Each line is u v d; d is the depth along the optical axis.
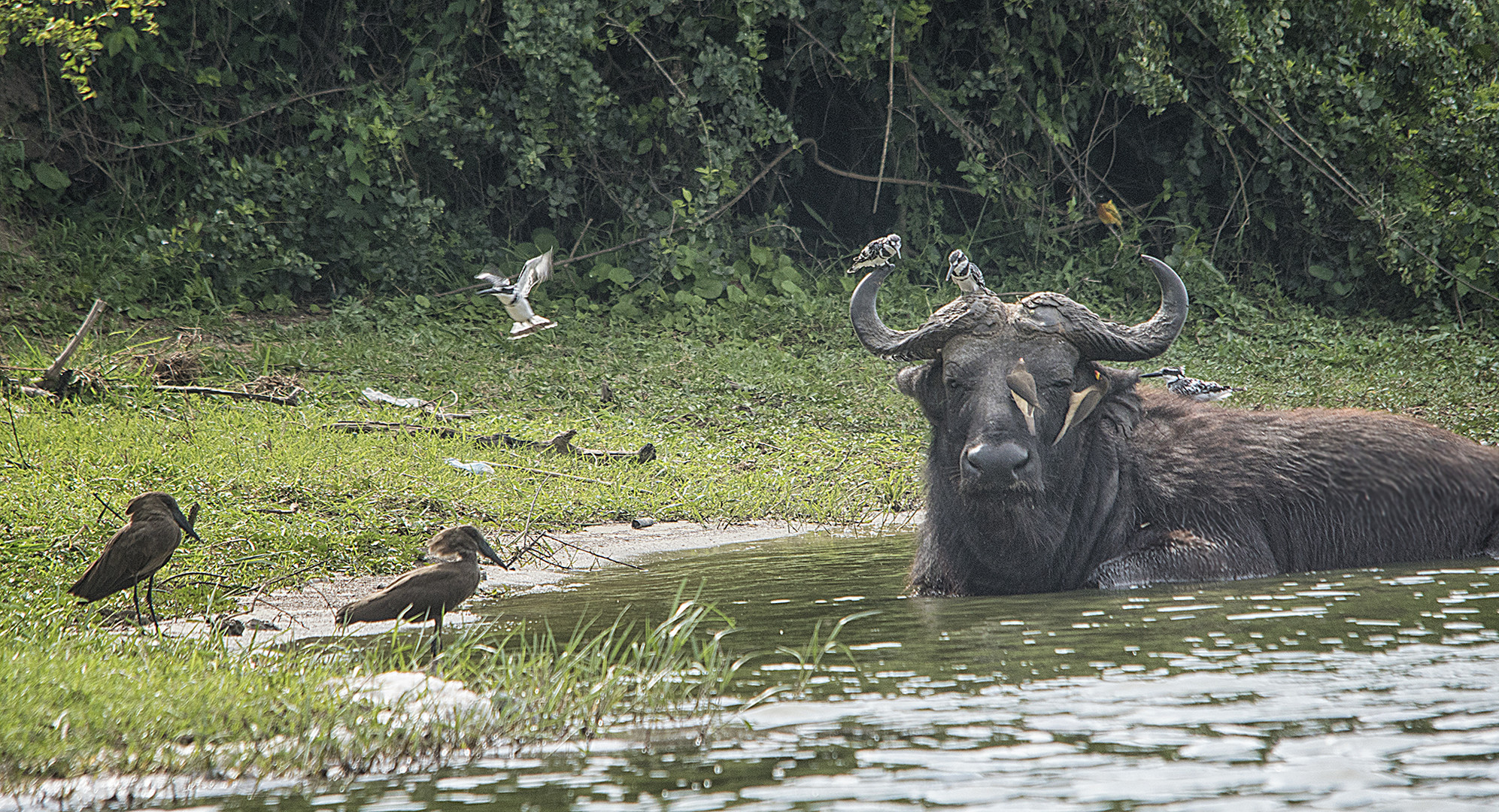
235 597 26.03
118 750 15.04
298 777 14.34
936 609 23.11
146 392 43.72
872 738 14.70
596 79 66.69
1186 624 20.12
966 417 24.34
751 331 67.31
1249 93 74.06
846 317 69.75
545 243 70.81
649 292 69.00
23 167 63.78
